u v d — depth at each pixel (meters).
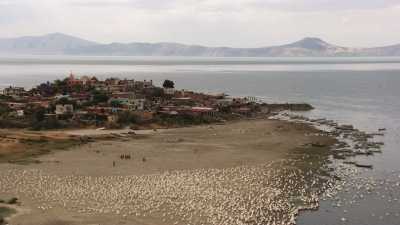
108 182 93.19
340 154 122.75
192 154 121.81
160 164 110.06
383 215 76.19
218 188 89.75
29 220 71.50
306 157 119.12
